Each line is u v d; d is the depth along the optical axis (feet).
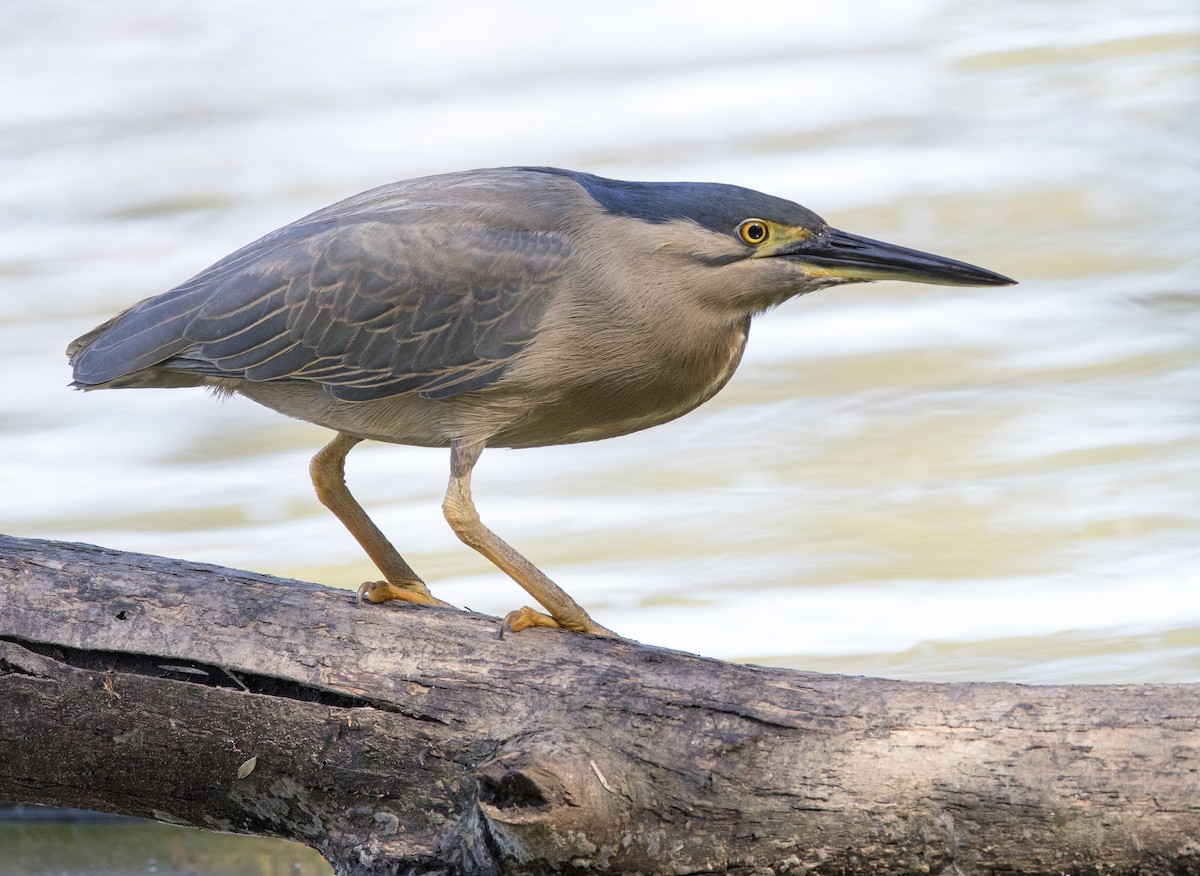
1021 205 80.94
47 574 24.29
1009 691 21.50
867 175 86.22
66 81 107.14
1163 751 20.49
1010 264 73.36
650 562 46.34
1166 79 97.76
